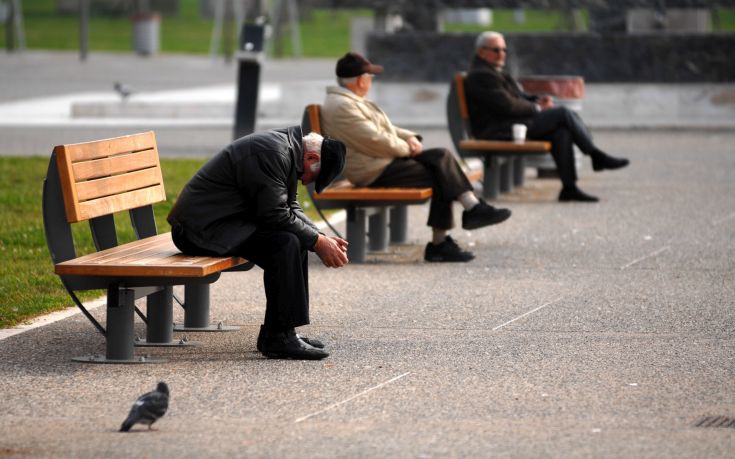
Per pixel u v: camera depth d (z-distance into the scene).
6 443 15.69
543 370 19.38
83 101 74.44
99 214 20.23
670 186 44.56
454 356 20.33
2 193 39.53
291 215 20.12
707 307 24.36
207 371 19.36
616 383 18.58
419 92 73.06
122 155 21.28
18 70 107.25
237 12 143.50
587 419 16.70
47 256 29.62
